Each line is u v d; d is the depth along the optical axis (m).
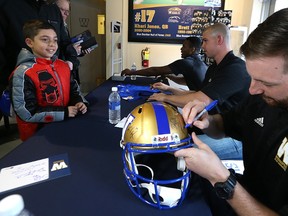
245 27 2.81
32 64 1.29
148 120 0.65
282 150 0.62
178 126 0.66
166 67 2.26
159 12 3.40
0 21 1.75
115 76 2.30
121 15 3.50
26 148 0.89
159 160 0.73
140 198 0.62
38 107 1.25
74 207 0.59
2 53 1.80
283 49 0.49
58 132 1.06
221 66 1.47
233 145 1.38
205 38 1.56
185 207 0.61
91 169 0.77
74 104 1.42
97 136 1.02
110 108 1.23
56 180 0.70
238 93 1.38
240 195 0.56
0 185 0.67
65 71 1.47
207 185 0.77
